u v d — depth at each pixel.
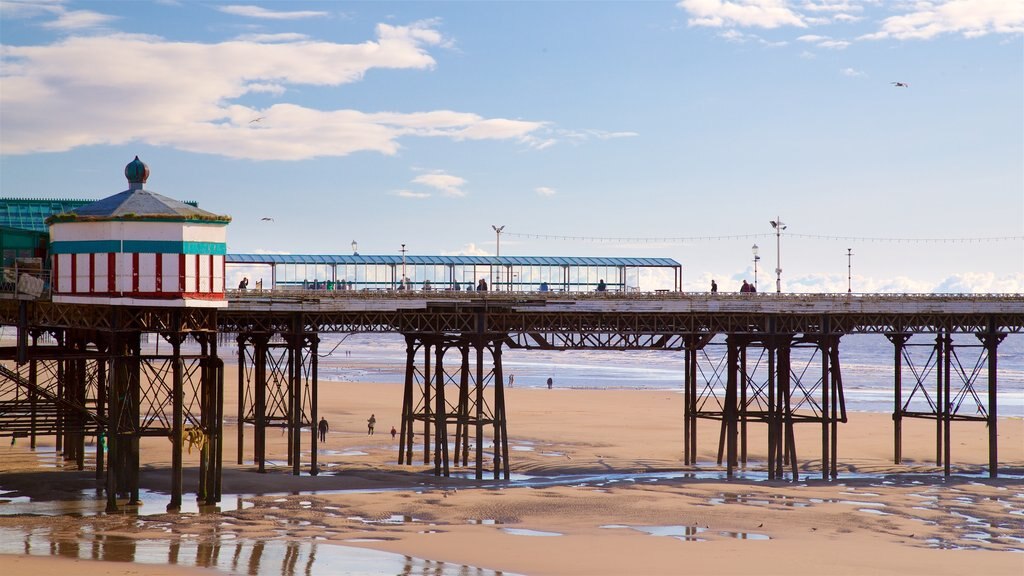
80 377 54.75
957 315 62.69
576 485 54.38
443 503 48.28
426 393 61.91
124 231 44.41
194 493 49.97
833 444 58.62
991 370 62.03
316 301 53.28
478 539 41.31
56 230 45.53
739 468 62.25
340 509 46.66
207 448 47.22
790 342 60.34
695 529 43.91
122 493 49.19
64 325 45.97
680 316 59.12
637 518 45.91
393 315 55.97
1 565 34.97
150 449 62.97
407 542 40.62
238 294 54.81
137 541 39.97
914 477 59.62
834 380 59.50
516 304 55.97
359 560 37.59
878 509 48.75
